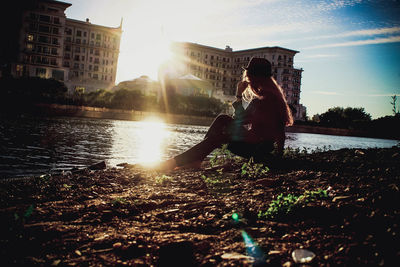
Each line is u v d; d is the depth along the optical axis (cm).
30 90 6769
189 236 168
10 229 176
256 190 279
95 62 10638
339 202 196
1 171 637
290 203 204
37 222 202
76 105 6894
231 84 12875
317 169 361
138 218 216
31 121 2919
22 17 8112
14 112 4544
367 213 172
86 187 372
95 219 208
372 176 278
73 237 172
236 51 12519
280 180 304
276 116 287
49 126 2456
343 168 356
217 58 12688
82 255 149
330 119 10175
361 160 422
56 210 232
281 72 10869
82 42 10431
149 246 156
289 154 525
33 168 700
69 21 10088
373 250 129
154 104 8094
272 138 292
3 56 7975
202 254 145
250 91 284
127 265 137
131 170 539
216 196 274
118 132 2400
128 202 255
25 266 136
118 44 11044
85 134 1947
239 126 276
